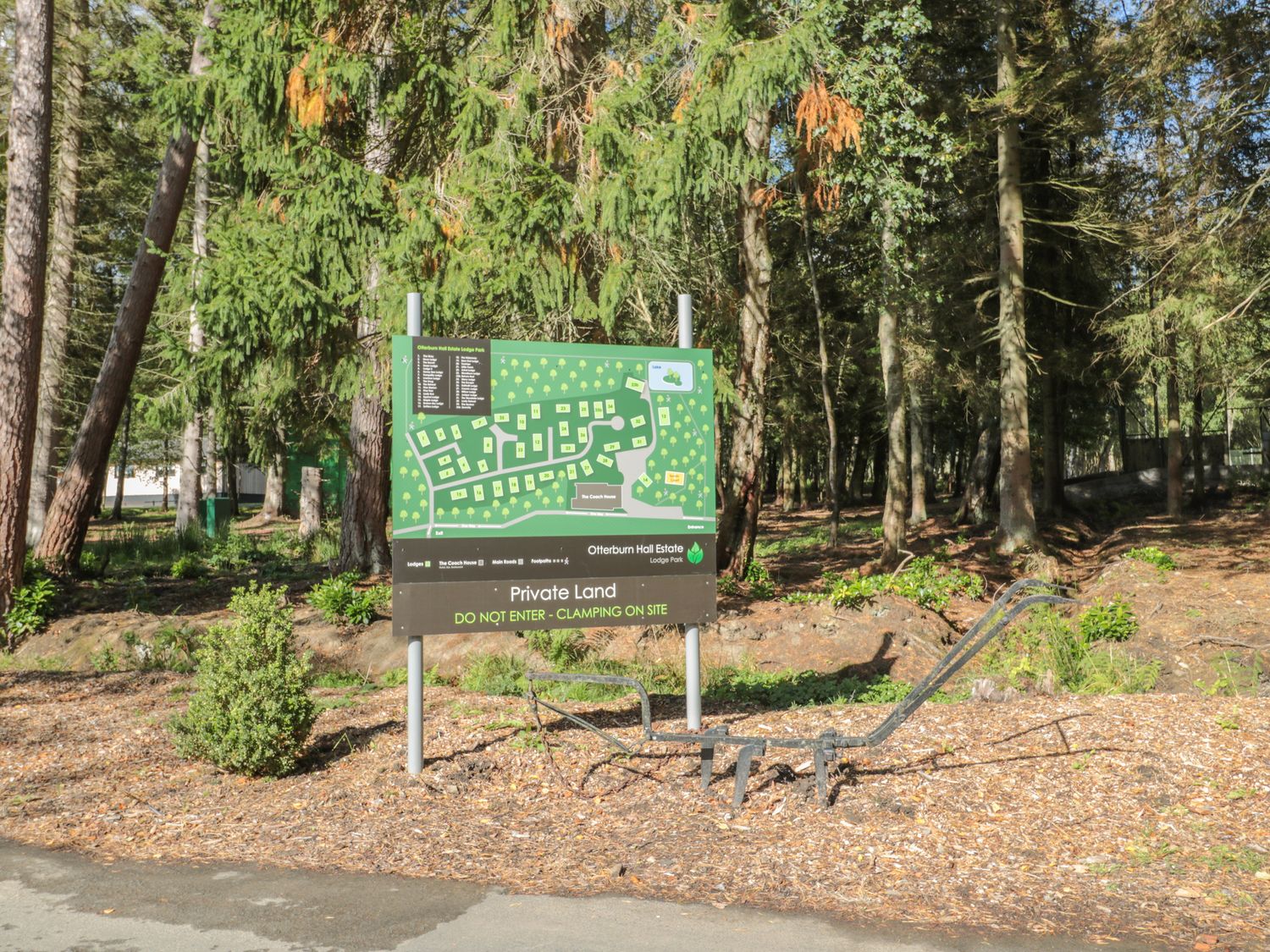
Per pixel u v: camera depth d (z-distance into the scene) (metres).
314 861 5.12
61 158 23.59
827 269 23.08
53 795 6.27
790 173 16.81
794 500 47.94
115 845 5.40
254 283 9.34
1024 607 5.86
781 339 24.89
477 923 4.30
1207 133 16.64
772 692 9.93
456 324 10.29
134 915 4.44
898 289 19.78
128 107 25.19
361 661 11.55
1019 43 23.44
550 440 6.77
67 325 24.00
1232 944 4.02
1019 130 22.80
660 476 7.04
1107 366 25.17
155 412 9.64
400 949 4.05
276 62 10.02
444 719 7.64
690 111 10.30
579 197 10.34
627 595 6.91
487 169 10.34
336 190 9.95
